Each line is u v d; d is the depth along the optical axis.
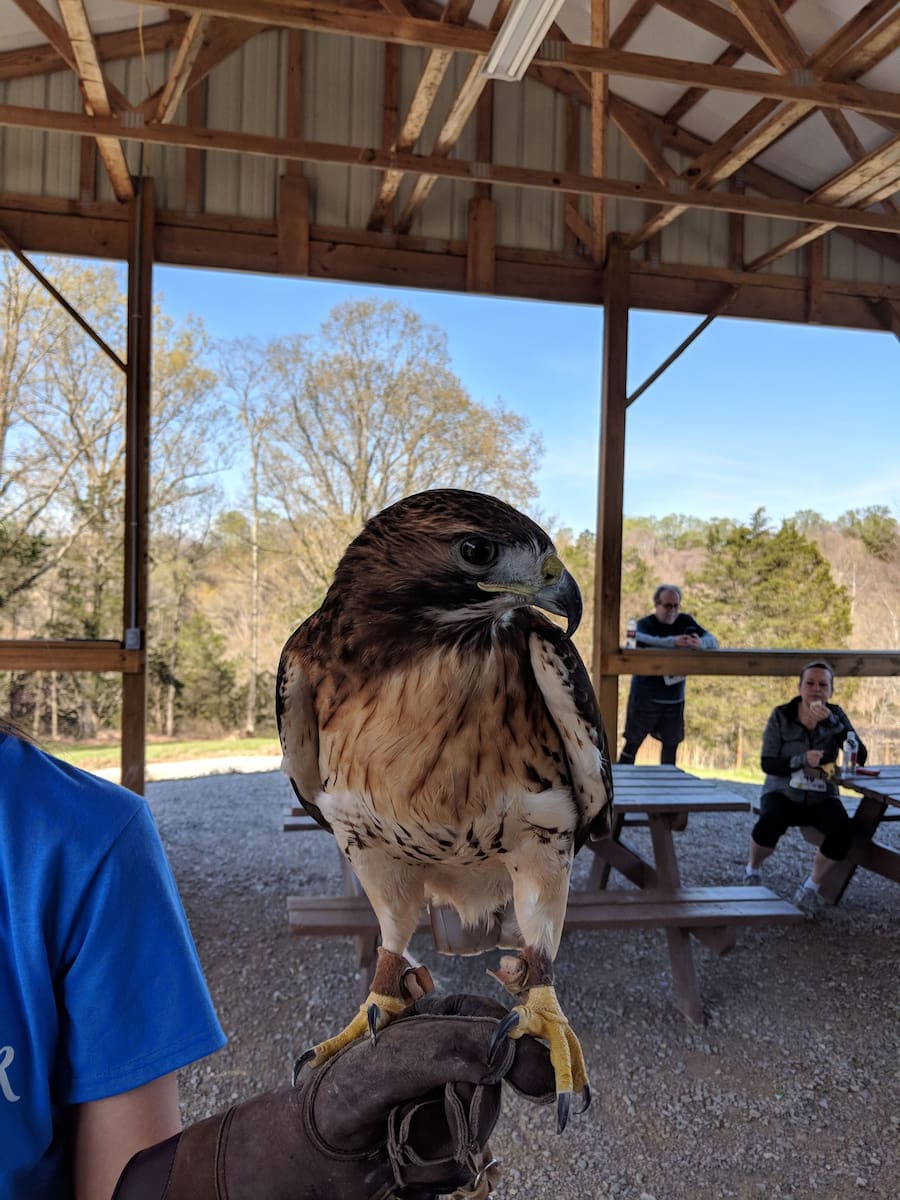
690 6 6.11
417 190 6.38
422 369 15.73
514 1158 2.72
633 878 4.51
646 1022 3.55
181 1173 1.01
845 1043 3.41
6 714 1.04
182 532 15.77
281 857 5.72
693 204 5.96
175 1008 0.99
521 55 3.60
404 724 1.41
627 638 7.14
